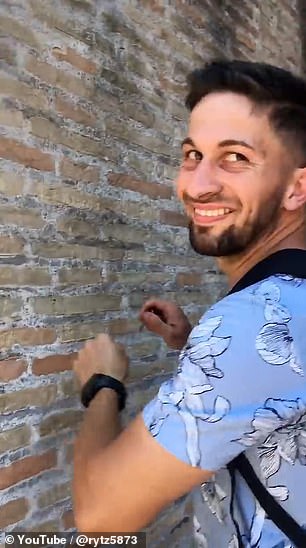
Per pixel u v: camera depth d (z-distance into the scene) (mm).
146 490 929
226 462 927
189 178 1066
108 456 964
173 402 925
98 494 959
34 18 1610
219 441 907
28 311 1585
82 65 1778
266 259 1040
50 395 1647
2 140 1512
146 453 922
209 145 1039
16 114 1550
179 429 911
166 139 2201
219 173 1043
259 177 1034
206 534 1091
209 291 2480
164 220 2182
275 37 3191
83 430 1076
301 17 3574
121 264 1939
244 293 976
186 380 926
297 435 946
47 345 1642
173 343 1509
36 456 1609
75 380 1725
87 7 1804
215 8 2566
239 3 2779
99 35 1854
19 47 1563
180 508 2176
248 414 899
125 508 943
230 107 1032
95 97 1832
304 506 950
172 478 920
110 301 1884
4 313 1518
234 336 928
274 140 1032
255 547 974
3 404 1514
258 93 1023
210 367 917
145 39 2088
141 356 2021
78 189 1759
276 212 1059
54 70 1674
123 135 1961
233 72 1045
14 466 1546
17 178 1553
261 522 974
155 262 2121
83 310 1768
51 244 1658
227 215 1050
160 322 1513
